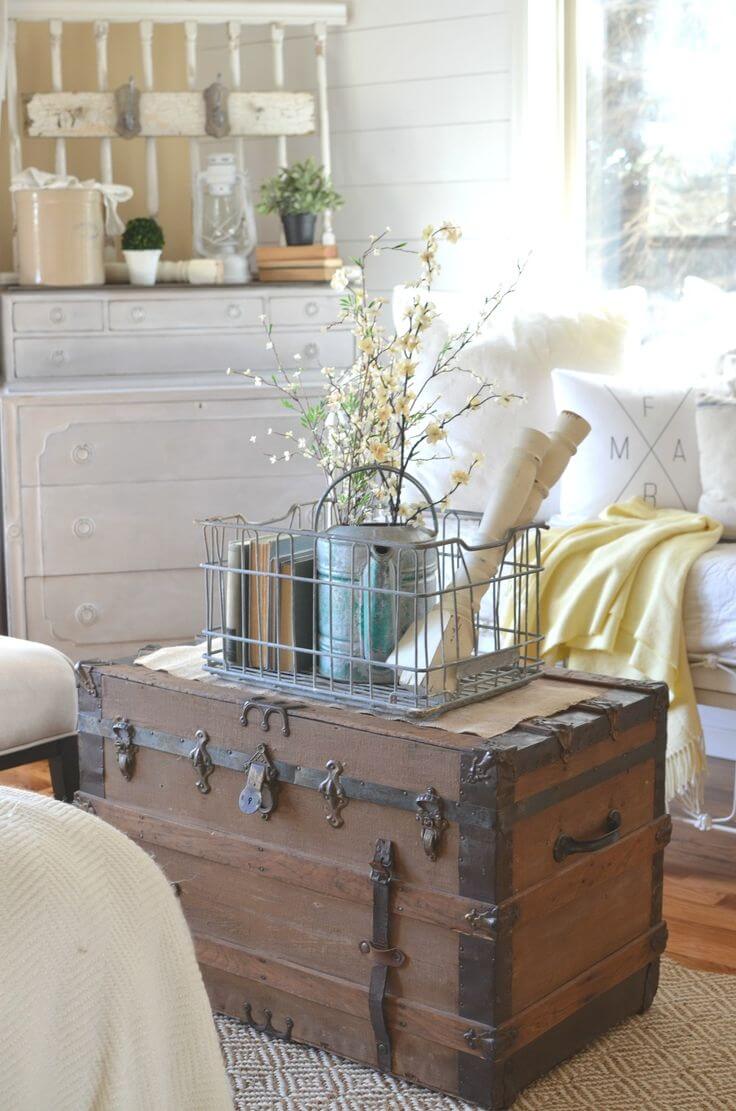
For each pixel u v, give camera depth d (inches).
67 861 49.3
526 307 150.2
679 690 115.3
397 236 175.8
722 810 126.7
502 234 167.3
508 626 119.6
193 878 83.7
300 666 82.7
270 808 78.4
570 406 139.1
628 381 140.0
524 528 82.0
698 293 151.6
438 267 81.3
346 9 173.8
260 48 181.2
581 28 162.2
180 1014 52.2
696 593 117.1
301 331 169.8
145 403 156.7
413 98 171.6
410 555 78.0
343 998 77.3
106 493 157.5
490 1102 72.6
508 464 81.2
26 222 163.3
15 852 48.0
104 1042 48.2
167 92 171.2
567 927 76.7
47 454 155.3
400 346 81.8
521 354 144.3
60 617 158.9
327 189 169.9
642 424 136.8
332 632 79.8
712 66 155.1
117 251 176.1
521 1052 74.7
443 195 171.5
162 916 52.0
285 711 77.0
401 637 78.4
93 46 179.8
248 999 82.5
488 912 70.4
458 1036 72.6
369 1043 77.1
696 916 102.3
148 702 83.9
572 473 139.7
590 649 119.3
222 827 81.7
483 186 168.1
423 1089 75.4
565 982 77.2
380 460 79.1
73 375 164.6
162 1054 50.9
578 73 162.9
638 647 116.3
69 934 47.2
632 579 118.6
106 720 86.5
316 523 80.8
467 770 70.2
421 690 76.1
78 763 107.3
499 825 69.6
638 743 81.2
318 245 169.3
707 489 132.5
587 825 77.7
